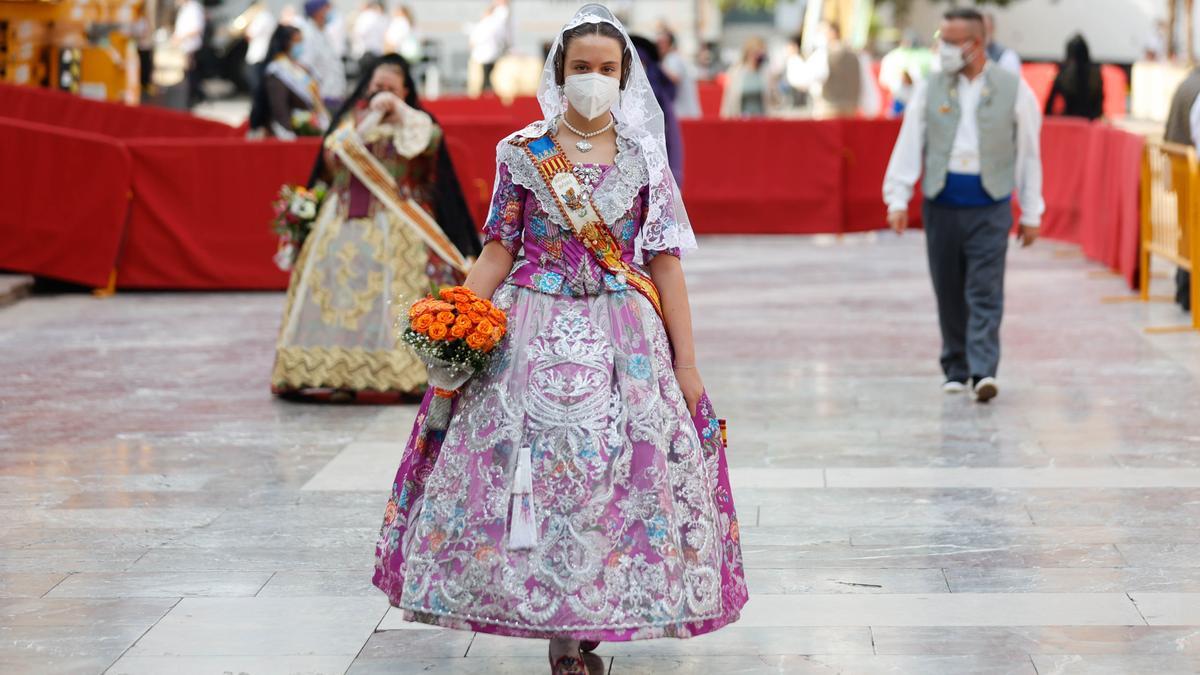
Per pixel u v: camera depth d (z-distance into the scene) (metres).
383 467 13.34
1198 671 8.44
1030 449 13.75
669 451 8.02
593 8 8.26
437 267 15.79
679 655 8.84
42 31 32.25
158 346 19.16
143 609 9.66
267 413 15.52
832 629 9.22
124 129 30.28
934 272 16.11
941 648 8.86
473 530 7.81
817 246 29.05
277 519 11.73
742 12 86.38
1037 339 19.30
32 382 16.98
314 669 8.63
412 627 9.32
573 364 7.98
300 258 15.97
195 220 23.19
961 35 15.54
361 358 15.70
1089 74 35.38
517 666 8.68
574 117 8.24
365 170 15.56
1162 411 15.18
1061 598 9.71
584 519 7.76
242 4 63.47
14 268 22.81
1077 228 27.42
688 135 29.66
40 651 8.91
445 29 63.03
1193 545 10.84
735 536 8.39
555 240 8.18
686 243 8.34
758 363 17.97
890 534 11.20
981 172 15.51
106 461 13.56
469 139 27.78
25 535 11.31
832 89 38.31
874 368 17.66
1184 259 19.97
